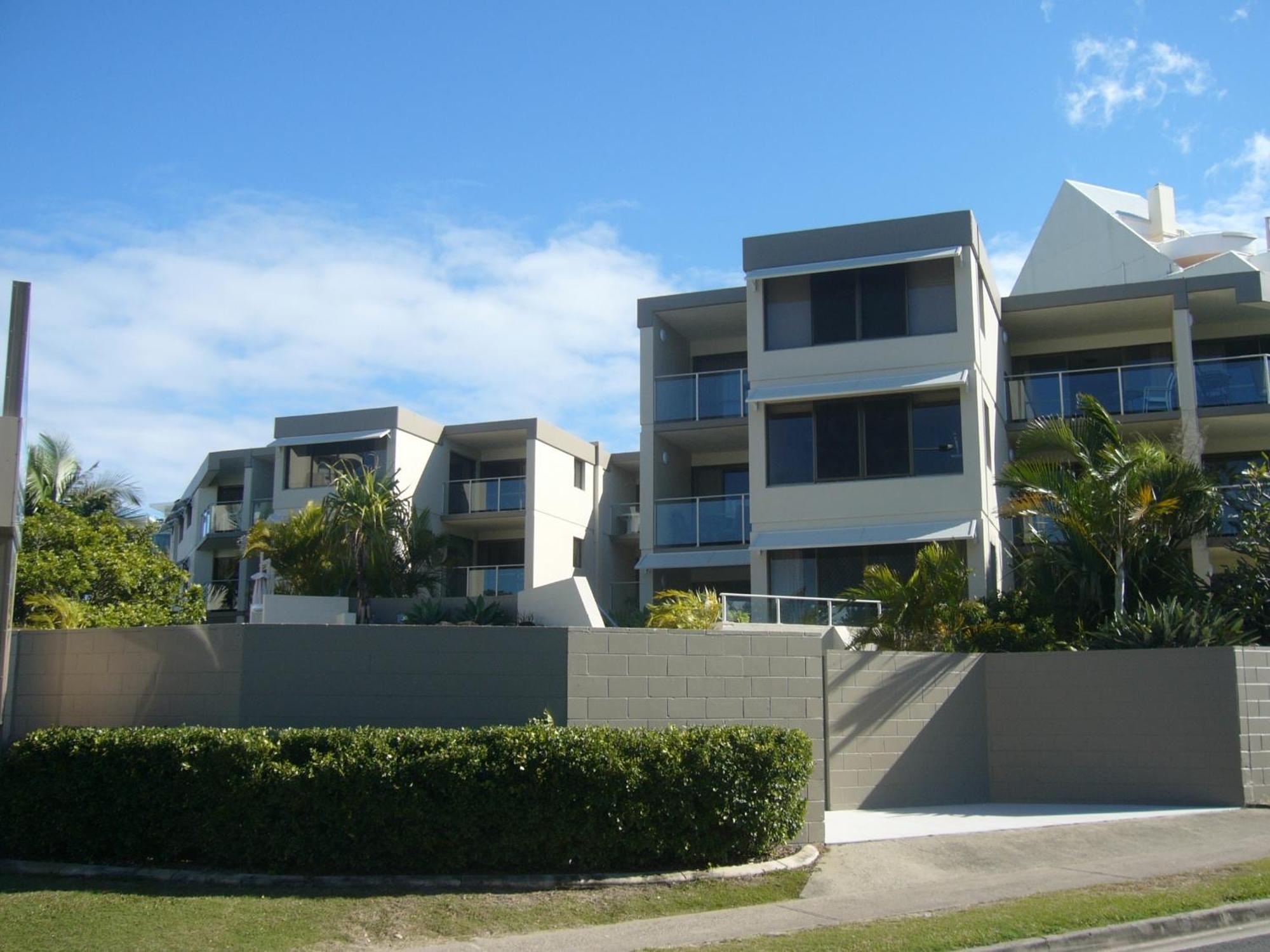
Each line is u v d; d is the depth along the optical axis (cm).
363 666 1151
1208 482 1883
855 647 1669
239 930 872
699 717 1215
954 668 1547
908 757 1481
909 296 2417
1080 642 1745
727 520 2678
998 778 1550
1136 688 1504
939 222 2386
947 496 2316
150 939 850
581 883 997
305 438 3266
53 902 941
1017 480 1833
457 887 980
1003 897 1000
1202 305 2656
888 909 962
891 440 2380
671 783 1054
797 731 1155
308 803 1016
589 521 3556
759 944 842
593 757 1032
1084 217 3381
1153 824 1321
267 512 3456
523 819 1017
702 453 3028
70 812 1073
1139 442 1911
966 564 2277
